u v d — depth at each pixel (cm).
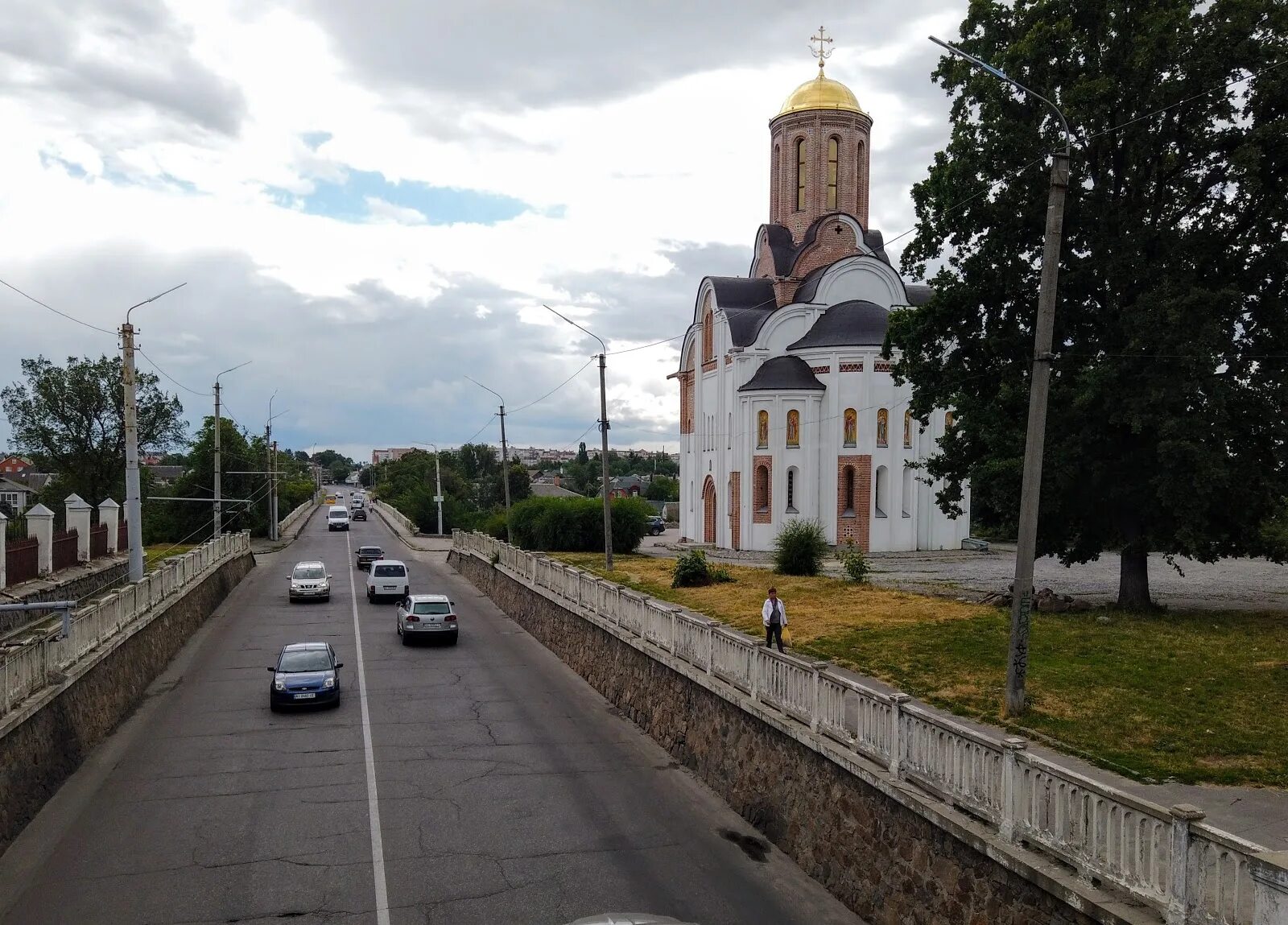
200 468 6262
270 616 3369
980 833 852
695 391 5609
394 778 1534
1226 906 660
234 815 1361
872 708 1073
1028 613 1285
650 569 3738
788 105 5431
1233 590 2809
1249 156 1798
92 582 2977
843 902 1089
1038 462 1273
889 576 3400
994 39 2170
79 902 1080
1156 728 1198
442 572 5125
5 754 1264
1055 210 1250
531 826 1337
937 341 2347
